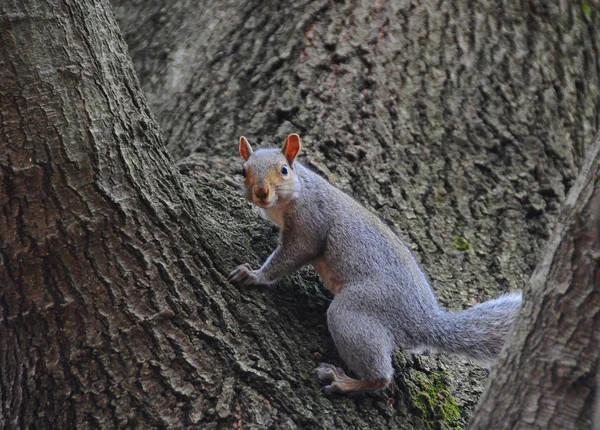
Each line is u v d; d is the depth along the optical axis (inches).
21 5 310.8
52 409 321.4
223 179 432.1
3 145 307.4
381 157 455.8
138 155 336.2
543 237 452.8
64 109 314.5
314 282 394.3
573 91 514.0
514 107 490.0
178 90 518.3
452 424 364.8
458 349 369.7
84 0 330.6
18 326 321.1
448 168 463.2
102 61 331.0
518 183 466.9
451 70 492.7
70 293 319.0
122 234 324.5
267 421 322.3
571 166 483.2
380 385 346.3
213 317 338.3
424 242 434.3
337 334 355.9
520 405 259.3
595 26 551.8
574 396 252.1
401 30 498.6
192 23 555.5
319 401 338.0
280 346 346.6
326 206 382.6
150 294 327.9
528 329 263.9
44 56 313.0
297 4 516.7
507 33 514.6
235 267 360.8
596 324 251.0
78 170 315.9
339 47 490.6
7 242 313.0
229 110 487.8
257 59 504.7
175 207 343.6
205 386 325.7
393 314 363.3
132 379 322.0
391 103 473.4
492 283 428.5
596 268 251.8
